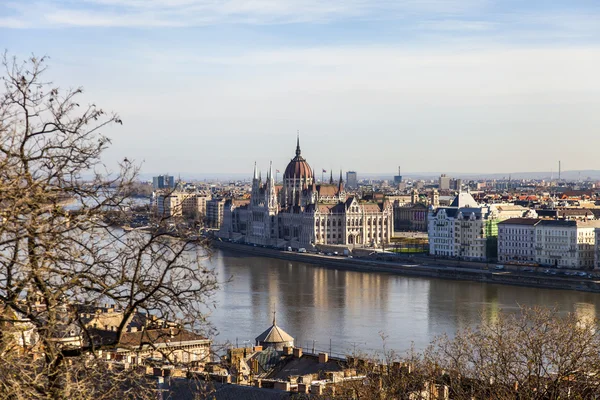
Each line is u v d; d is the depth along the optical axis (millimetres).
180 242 62094
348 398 125812
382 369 140375
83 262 59062
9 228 55094
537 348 115562
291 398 133250
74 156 58500
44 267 55938
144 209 62125
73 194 59438
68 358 58438
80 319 57812
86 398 56719
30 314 55906
